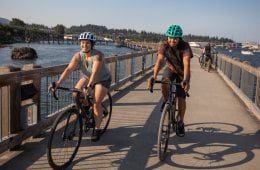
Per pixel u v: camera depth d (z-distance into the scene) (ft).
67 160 15.51
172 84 16.74
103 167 15.49
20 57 170.60
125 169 15.38
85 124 17.16
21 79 16.90
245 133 21.91
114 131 21.16
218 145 19.22
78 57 16.93
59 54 199.72
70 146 15.74
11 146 16.29
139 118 24.72
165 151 16.80
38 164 15.44
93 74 16.38
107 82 17.89
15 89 16.66
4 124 16.35
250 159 17.21
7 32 425.28
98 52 16.83
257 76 27.55
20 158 16.06
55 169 14.62
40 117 19.31
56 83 15.65
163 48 17.46
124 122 23.44
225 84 46.91
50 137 14.12
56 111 21.94
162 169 15.56
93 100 17.47
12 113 16.61
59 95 24.34
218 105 31.01
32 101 18.52
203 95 36.35
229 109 29.37
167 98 17.17
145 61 55.88
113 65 36.47
